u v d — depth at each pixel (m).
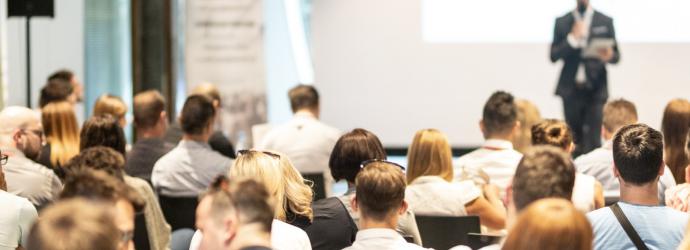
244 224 2.76
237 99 11.41
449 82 11.72
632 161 3.77
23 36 10.80
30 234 2.21
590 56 10.35
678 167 5.59
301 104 7.37
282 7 11.85
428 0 11.70
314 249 4.25
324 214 4.29
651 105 11.52
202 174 5.84
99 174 3.09
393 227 3.57
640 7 11.47
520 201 3.19
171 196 5.78
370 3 11.74
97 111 6.79
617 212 3.72
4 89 10.71
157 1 11.12
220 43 11.38
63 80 7.58
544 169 3.18
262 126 8.25
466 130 11.72
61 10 11.05
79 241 2.16
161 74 11.16
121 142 5.36
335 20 11.80
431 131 5.17
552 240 2.48
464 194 5.02
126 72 11.35
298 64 11.89
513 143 6.76
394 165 3.62
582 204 4.88
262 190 2.80
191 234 5.70
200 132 5.92
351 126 11.84
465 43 11.69
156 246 4.78
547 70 11.59
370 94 11.80
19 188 4.98
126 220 3.06
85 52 11.21
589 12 10.42
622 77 11.54
